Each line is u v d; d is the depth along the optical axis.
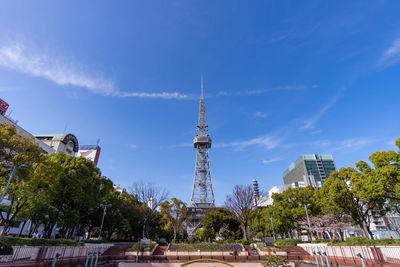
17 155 19.02
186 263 23.64
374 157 26.33
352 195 30.33
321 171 153.00
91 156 82.44
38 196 22.05
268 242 31.59
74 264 20.86
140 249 26.97
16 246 15.90
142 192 42.53
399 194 22.47
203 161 100.75
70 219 28.36
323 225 38.00
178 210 43.94
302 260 26.83
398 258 17.64
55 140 51.25
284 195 45.06
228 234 51.81
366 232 29.95
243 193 37.44
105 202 37.28
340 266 22.16
